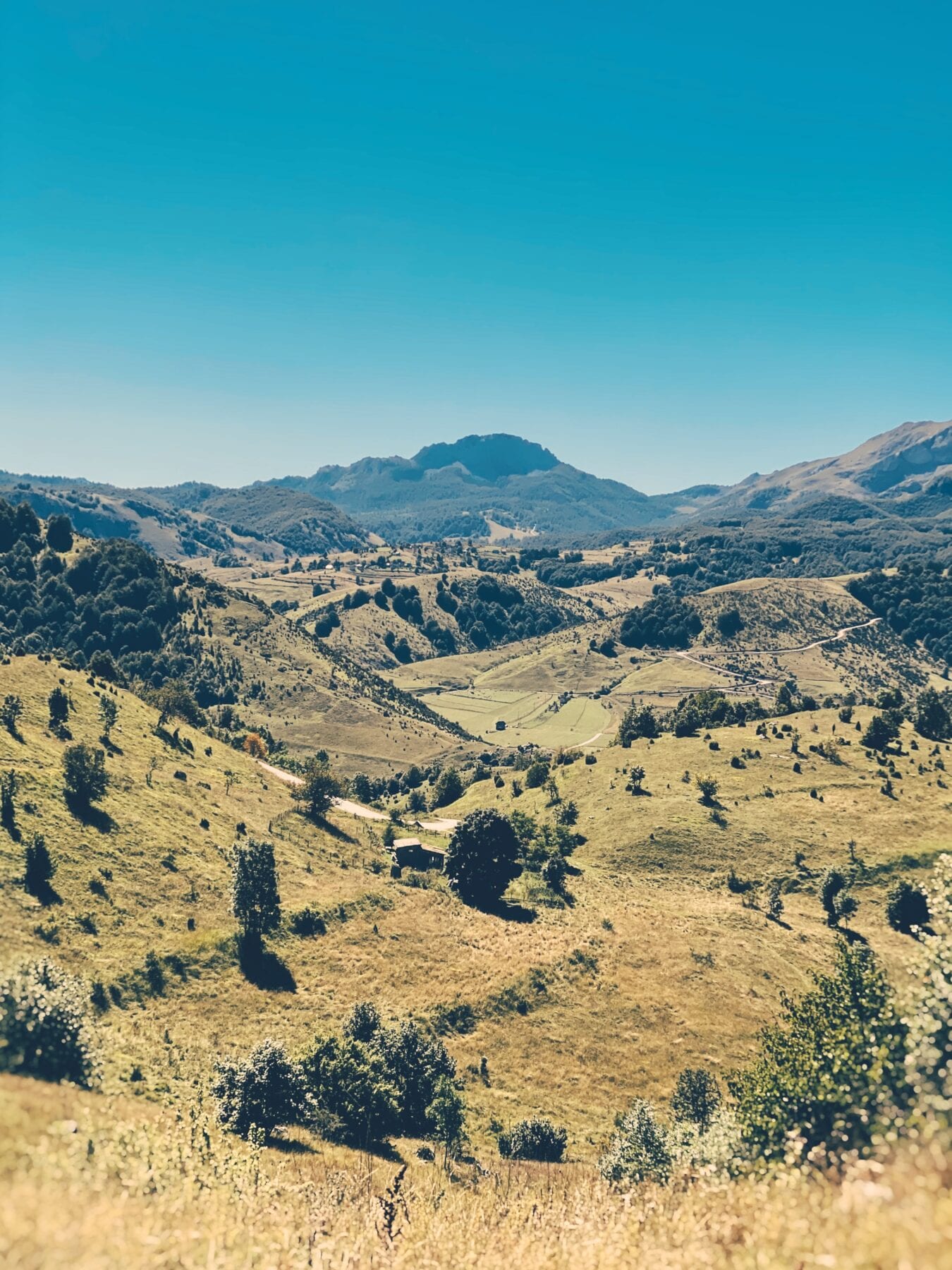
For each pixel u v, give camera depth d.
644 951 92.88
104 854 78.06
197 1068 53.69
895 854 117.75
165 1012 61.94
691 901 111.62
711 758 154.75
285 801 123.12
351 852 112.88
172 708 147.62
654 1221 18.53
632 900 109.81
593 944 92.94
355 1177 37.00
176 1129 28.50
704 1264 14.96
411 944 86.94
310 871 99.00
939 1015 18.33
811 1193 16.27
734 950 95.12
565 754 181.75
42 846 70.81
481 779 198.62
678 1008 81.94
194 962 69.88
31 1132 20.78
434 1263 19.08
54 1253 13.52
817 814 130.38
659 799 140.62
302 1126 48.00
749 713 188.38
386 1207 26.59
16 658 120.06
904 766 143.25
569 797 153.12
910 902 105.00
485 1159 53.69
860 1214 13.45
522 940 92.81
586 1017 79.19
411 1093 59.03
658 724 198.25
